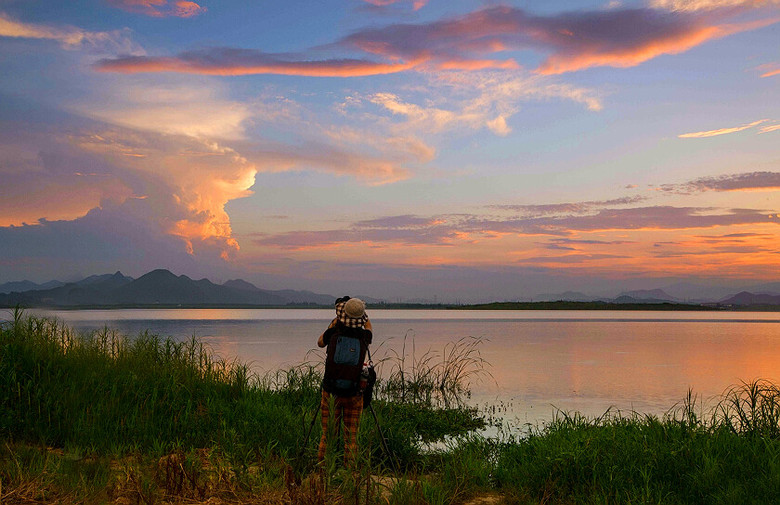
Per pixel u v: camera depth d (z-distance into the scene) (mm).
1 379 9180
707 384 20344
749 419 9398
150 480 6070
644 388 19375
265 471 6676
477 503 6543
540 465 7473
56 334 12305
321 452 7113
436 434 12062
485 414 14555
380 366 25969
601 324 94375
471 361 28609
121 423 8266
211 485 6164
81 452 7207
